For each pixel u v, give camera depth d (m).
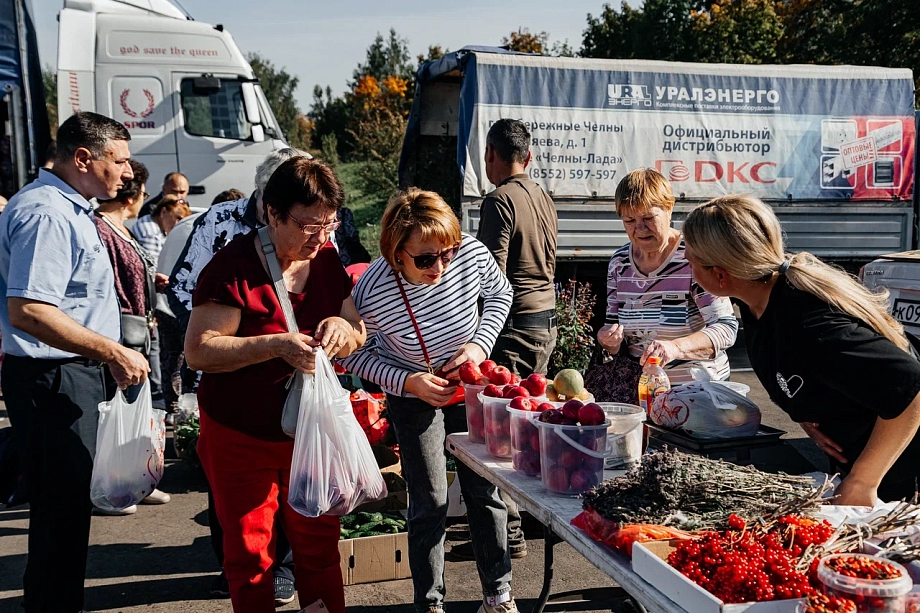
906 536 1.73
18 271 2.82
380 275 2.96
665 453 2.00
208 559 4.19
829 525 1.73
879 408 2.01
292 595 3.68
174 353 6.70
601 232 8.19
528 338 3.90
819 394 2.22
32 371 2.99
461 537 4.30
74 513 3.04
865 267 4.73
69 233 2.94
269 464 2.56
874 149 8.90
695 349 3.17
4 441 3.21
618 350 3.68
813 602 1.43
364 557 3.82
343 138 33.53
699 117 8.34
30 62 9.33
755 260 2.18
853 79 8.74
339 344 2.51
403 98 30.91
